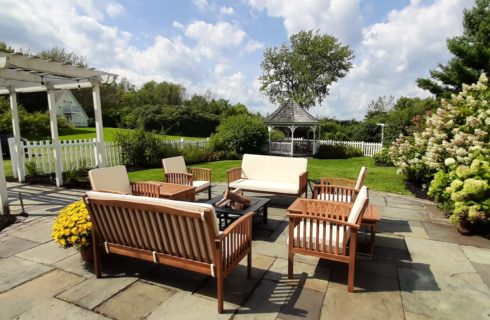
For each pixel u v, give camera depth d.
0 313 2.46
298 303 2.64
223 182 8.47
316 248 2.92
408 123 15.05
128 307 2.55
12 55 5.18
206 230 2.33
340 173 10.24
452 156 5.79
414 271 3.26
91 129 28.98
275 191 5.65
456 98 6.68
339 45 35.94
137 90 51.53
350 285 2.81
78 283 2.95
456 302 2.68
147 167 11.22
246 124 16.12
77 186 7.60
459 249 3.85
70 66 6.47
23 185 7.73
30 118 20.17
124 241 2.88
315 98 36.91
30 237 4.14
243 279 3.05
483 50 13.34
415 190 7.38
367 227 4.61
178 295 2.75
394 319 2.43
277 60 36.94
